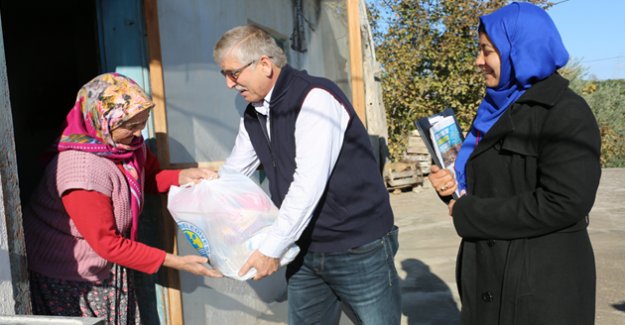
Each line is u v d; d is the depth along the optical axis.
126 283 2.13
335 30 5.03
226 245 1.90
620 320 3.29
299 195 1.81
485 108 1.73
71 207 1.83
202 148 2.98
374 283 2.07
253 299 3.51
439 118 1.89
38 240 1.96
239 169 2.35
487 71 1.69
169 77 2.68
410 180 8.85
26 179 3.35
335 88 1.96
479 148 1.68
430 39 10.83
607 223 6.13
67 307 2.00
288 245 1.86
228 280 3.18
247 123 2.18
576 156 1.44
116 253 1.86
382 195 2.09
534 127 1.54
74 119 1.97
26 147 3.34
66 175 1.85
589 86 15.08
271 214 1.95
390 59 10.93
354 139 2.00
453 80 10.70
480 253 1.69
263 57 1.91
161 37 2.62
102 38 2.45
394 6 10.95
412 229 6.09
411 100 10.93
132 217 2.05
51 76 3.30
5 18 3.23
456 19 10.48
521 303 1.57
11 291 1.49
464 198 1.68
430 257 4.86
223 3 3.30
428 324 3.35
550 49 1.55
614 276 4.15
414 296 3.86
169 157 2.52
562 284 1.53
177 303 2.54
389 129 10.94
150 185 2.36
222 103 3.24
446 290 3.96
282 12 4.21
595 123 1.50
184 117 2.81
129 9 2.40
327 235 2.04
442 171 1.79
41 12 3.20
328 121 1.85
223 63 1.94
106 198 1.89
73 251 1.95
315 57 4.83
